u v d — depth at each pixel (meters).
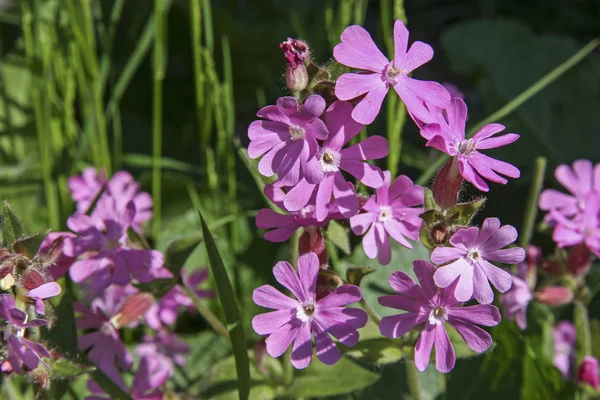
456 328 0.28
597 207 0.34
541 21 0.52
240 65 0.49
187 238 0.31
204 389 0.33
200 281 0.36
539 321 0.36
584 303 0.34
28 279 0.28
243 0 0.51
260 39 0.47
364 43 0.27
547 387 0.32
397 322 0.28
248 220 0.40
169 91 0.47
